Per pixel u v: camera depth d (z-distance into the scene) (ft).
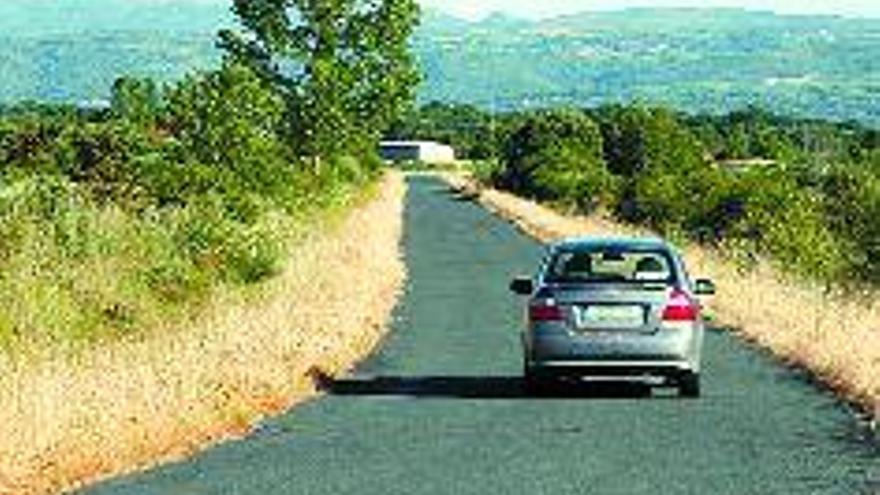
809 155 410.93
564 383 85.97
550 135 419.13
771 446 64.75
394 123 269.44
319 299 116.47
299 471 59.00
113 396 66.74
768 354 99.09
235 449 64.03
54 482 55.77
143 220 124.98
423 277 165.48
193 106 170.60
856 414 74.18
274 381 79.51
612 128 379.96
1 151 142.82
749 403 78.13
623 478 57.47
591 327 79.25
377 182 456.86
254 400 75.36
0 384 67.36
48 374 70.49
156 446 63.05
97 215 115.34
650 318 79.20
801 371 90.94
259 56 257.14
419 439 66.64
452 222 294.25
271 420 72.02
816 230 158.40
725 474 58.23
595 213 282.56
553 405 77.51
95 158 138.72
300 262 138.51
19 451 56.80
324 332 100.78
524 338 81.97
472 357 98.48
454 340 107.96
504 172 442.91
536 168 400.67
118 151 139.64
